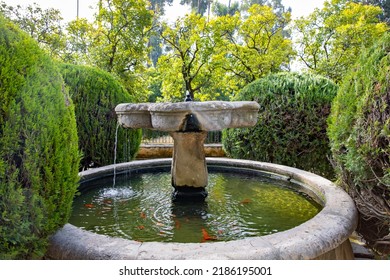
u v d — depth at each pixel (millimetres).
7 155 1390
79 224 2170
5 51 1423
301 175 2994
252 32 10008
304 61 10164
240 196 2861
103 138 4074
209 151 7602
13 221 1371
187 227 2113
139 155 7539
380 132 1798
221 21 9852
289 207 2520
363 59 2268
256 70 9844
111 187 3273
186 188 2803
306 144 4094
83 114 3947
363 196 2084
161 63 10594
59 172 1558
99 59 8766
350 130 2133
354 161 2002
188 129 2291
